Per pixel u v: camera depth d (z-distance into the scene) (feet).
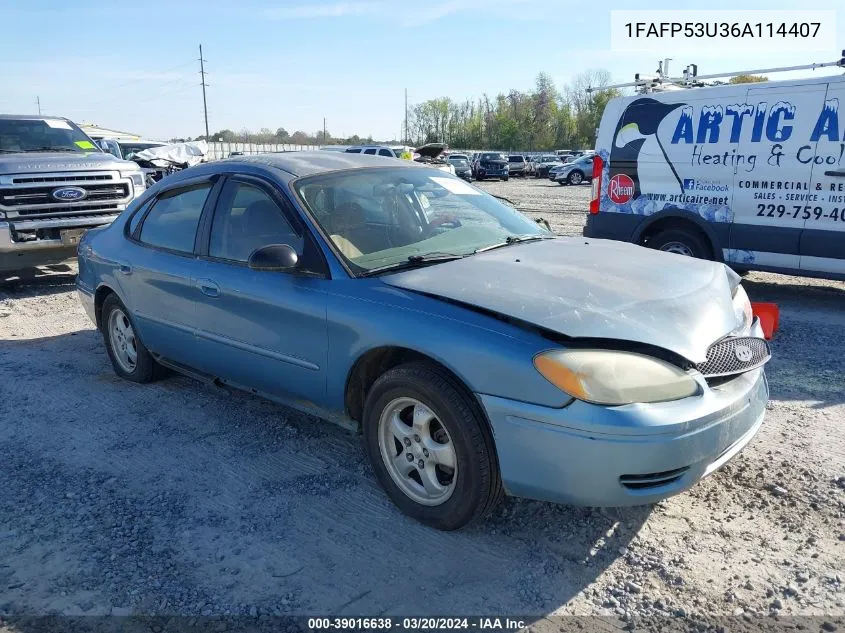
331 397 11.92
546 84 312.91
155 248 15.70
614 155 27.91
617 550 10.19
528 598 9.23
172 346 15.47
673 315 10.13
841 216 22.68
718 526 10.73
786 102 23.52
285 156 14.97
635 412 9.00
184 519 11.27
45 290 30.09
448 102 341.82
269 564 10.05
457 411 9.96
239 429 14.71
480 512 10.23
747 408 10.14
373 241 12.55
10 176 27.96
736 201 24.90
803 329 21.72
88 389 17.35
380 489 12.11
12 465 13.29
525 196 85.76
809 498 11.41
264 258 11.66
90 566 10.08
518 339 9.59
